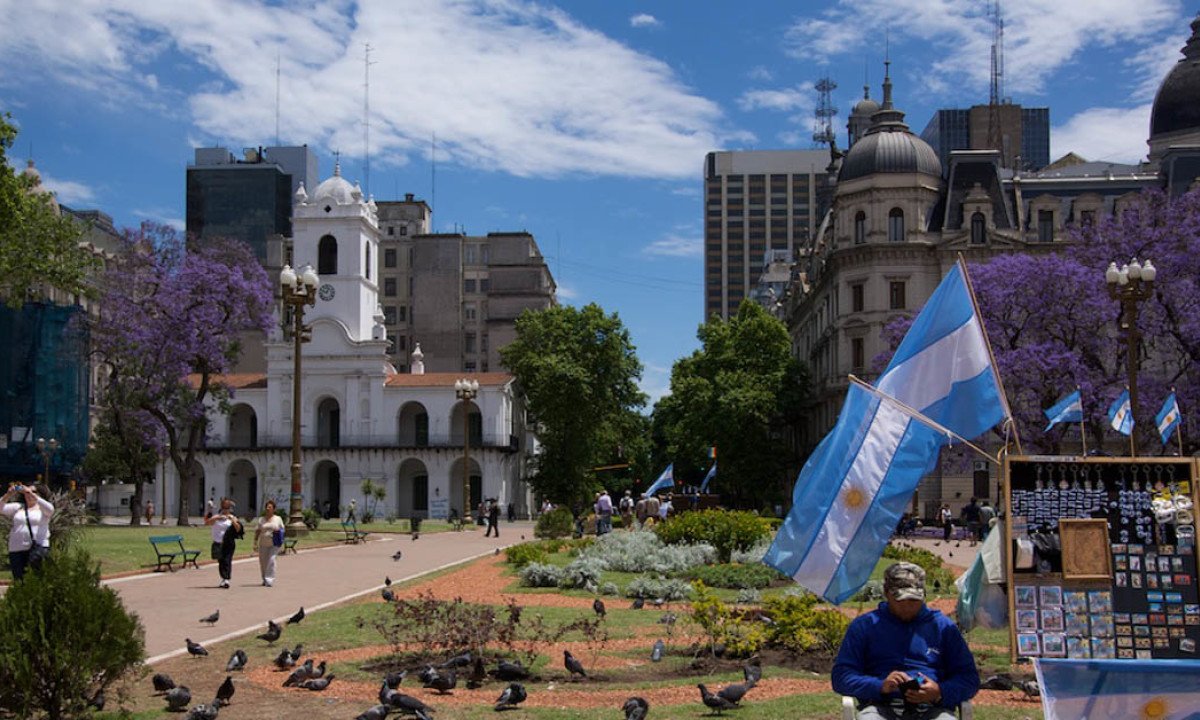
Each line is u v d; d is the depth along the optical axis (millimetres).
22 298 46219
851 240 73625
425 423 88938
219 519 25703
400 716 11367
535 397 84312
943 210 72562
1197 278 44188
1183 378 46750
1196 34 77750
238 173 134250
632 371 89438
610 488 106250
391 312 120438
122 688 11641
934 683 7691
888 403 11875
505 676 13359
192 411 57062
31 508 17906
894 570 8125
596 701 12102
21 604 10258
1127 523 11492
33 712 10711
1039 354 46000
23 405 64250
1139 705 7402
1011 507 11656
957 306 12719
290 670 13820
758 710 11516
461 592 24031
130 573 27500
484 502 68125
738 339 83938
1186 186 69812
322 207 87125
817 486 11711
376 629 17250
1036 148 161000
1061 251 70875
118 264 57531
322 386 86188
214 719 10883
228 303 57969
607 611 20328
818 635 15258
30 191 47656
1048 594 11469
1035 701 11945
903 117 75500
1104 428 47938
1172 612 11273
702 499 49438
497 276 115688
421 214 129875
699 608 15109
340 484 85062
